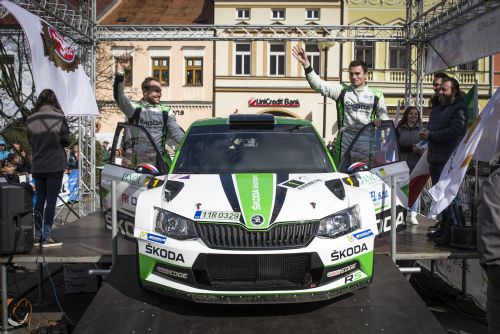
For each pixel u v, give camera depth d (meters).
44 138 5.98
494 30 8.12
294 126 5.53
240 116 5.66
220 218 3.89
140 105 7.07
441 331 3.68
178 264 3.82
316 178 4.59
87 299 6.63
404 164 6.05
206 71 31.27
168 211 4.06
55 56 7.06
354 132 6.64
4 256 5.40
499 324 3.14
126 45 30.91
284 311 3.97
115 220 5.11
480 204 3.22
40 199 6.11
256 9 30.34
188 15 32.91
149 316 3.89
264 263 3.77
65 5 10.01
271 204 4.03
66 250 5.69
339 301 4.14
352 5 30.03
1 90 19.52
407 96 12.17
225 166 4.93
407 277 5.43
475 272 6.20
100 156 15.95
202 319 3.85
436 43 10.84
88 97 8.08
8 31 17.66
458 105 6.11
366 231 4.11
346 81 30.16
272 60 30.97
